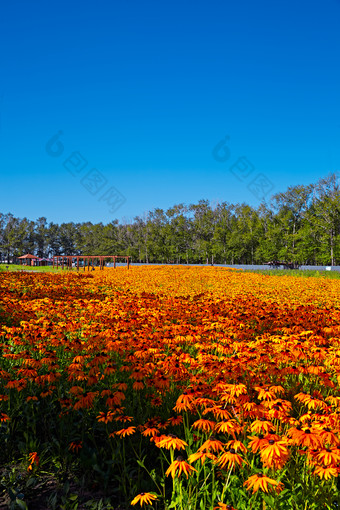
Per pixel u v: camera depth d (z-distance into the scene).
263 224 84.94
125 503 3.45
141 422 4.50
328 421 3.65
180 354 5.70
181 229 100.50
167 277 29.48
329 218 68.12
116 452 3.91
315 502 3.14
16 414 4.83
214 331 7.62
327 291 20.39
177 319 9.60
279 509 3.13
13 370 5.45
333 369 5.52
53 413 4.99
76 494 3.59
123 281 24.62
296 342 5.99
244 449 3.04
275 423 3.95
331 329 7.48
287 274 38.00
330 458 2.92
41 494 3.64
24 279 21.62
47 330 6.78
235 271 42.34
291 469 3.48
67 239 149.00
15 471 3.96
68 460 4.10
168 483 3.76
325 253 69.88
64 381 5.71
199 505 3.25
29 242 143.50
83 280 24.75
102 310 10.19
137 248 106.62
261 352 5.54
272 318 9.21
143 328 7.61
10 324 9.15
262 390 4.14
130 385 5.55
